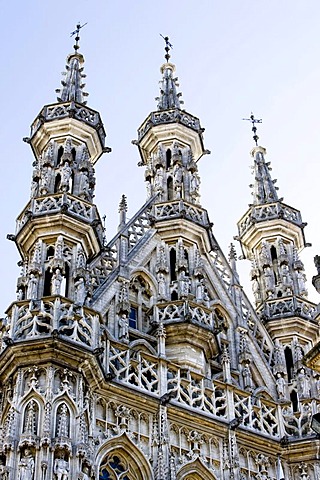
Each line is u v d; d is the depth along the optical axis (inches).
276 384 1589.6
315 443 1435.8
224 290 1681.8
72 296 1385.3
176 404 1348.4
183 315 1491.1
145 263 1599.4
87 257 1502.2
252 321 1689.2
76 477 1133.7
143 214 1700.3
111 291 1491.1
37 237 1461.6
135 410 1314.0
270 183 2000.5
